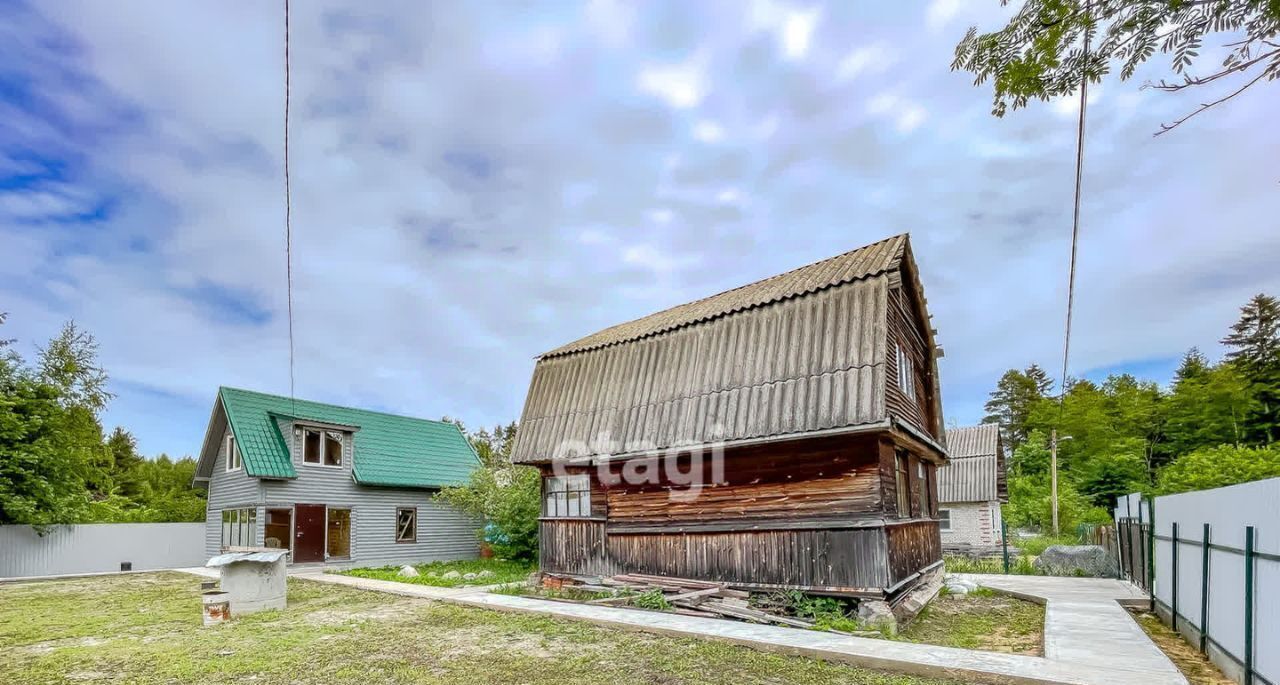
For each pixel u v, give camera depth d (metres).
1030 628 9.85
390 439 25.91
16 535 21.89
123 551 24.25
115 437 45.97
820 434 10.09
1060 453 47.28
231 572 11.88
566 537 14.06
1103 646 7.76
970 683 6.62
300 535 21.17
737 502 11.49
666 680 6.92
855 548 9.95
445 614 11.27
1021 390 66.50
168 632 10.35
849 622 9.45
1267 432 40.03
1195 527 8.54
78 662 8.36
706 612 10.58
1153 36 4.17
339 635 9.63
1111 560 16.38
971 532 26.31
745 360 11.80
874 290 10.90
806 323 11.38
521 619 10.67
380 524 23.50
